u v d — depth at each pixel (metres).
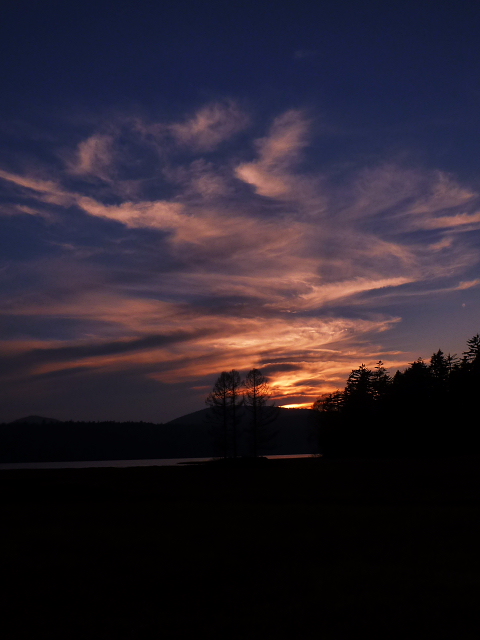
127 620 7.30
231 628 6.91
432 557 10.85
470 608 7.58
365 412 63.22
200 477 30.66
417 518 15.87
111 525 15.33
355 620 7.13
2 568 10.23
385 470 31.44
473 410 55.19
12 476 32.22
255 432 62.31
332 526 14.55
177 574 9.67
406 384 61.03
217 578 9.38
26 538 13.36
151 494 23.73
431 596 8.16
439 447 56.75
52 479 30.06
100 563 10.56
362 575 9.45
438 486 24.41
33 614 7.59
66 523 15.97
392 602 7.88
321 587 8.71
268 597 8.23
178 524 15.23
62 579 9.41
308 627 6.90
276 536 13.17
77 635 6.75
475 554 11.12
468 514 16.66
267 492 23.48
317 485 25.66
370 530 13.88
